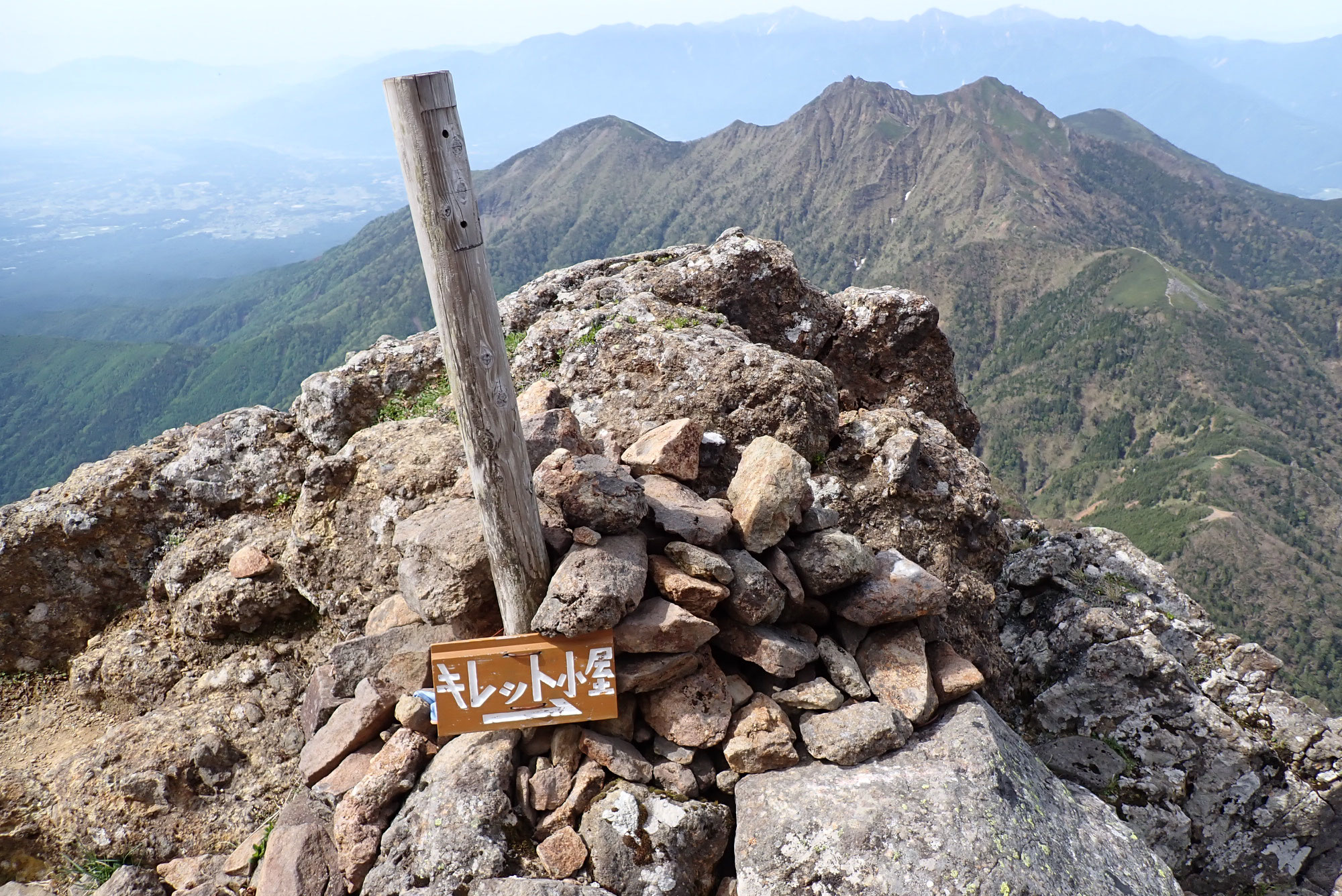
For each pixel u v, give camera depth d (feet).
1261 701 8.98
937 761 5.45
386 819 5.52
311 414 8.75
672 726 5.49
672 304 9.74
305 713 6.84
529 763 5.55
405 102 4.55
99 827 6.39
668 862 5.02
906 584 6.12
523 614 5.57
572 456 6.07
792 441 7.39
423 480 7.23
